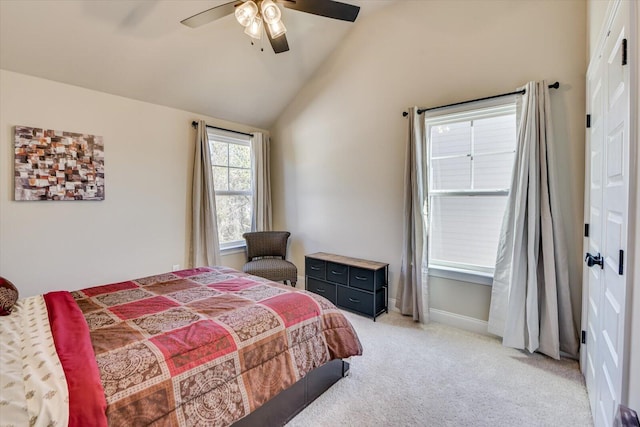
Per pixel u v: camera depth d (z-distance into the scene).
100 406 1.06
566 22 2.40
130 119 3.24
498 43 2.71
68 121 2.83
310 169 4.20
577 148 2.37
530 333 2.43
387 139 3.44
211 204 3.81
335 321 2.05
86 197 2.95
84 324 1.53
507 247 2.62
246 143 4.43
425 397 1.96
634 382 1.03
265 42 3.36
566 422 1.74
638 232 1.03
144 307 1.81
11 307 1.68
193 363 1.35
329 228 4.03
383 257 3.54
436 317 3.16
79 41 2.59
